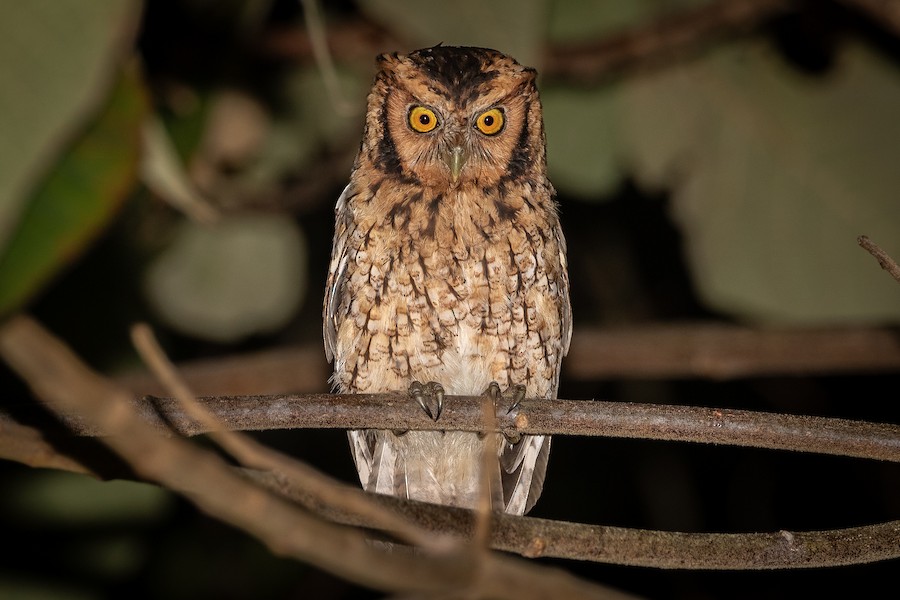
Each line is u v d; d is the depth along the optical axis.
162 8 10.38
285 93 12.01
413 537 4.79
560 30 11.87
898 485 13.46
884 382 13.97
